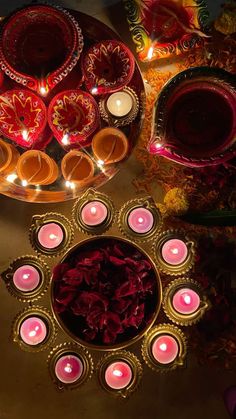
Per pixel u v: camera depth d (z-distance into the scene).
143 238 0.62
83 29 0.63
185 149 0.61
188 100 0.63
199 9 0.64
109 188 0.67
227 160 0.58
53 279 0.59
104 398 0.64
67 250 0.62
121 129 0.63
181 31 0.64
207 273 0.64
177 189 0.64
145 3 0.64
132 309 0.58
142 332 0.59
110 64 0.61
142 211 0.62
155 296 0.60
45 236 0.62
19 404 0.64
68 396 0.64
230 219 0.59
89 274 0.57
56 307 0.59
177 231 0.62
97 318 0.57
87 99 0.60
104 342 0.59
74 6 0.69
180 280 0.62
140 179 0.67
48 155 0.64
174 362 0.60
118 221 0.63
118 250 0.59
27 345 0.60
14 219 0.67
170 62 0.68
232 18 0.65
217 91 0.61
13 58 0.60
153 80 0.68
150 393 0.64
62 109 0.60
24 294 0.61
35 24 0.61
